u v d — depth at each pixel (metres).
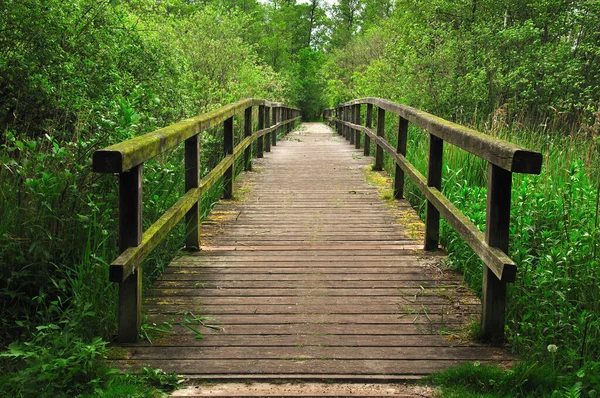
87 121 5.34
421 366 2.95
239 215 6.35
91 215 3.83
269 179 8.56
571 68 11.27
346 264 4.64
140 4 8.05
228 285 4.17
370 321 3.54
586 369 2.77
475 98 11.81
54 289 3.79
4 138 5.69
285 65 50.56
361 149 13.05
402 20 17.56
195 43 13.53
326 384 2.79
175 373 2.83
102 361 2.91
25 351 2.96
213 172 5.59
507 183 3.06
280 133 16.98
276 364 2.97
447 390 2.69
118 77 6.28
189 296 3.95
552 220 4.80
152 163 4.67
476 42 12.71
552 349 2.86
